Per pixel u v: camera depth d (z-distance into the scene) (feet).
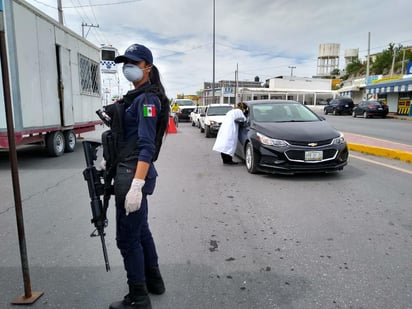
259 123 24.14
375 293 9.27
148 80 8.22
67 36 35.09
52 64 31.73
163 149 38.27
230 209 16.37
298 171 21.25
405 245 12.11
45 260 11.46
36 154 35.29
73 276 10.43
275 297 9.19
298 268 10.68
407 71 105.91
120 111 7.92
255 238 12.97
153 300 9.14
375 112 94.53
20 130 26.30
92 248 12.32
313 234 13.20
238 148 27.30
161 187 20.68
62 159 32.14
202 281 10.03
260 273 10.43
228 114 27.20
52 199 18.57
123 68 8.04
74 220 15.25
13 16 25.25
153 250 9.18
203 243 12.61
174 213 15.90
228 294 9.37
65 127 34.73
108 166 8.13
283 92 208.13
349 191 18.86
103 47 64.80
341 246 12.12
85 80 40.65
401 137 44.88
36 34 28.66
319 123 23.93
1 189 20.81
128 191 7.67
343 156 21.66
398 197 17.61
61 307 8.92
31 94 27.91
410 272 10.31
